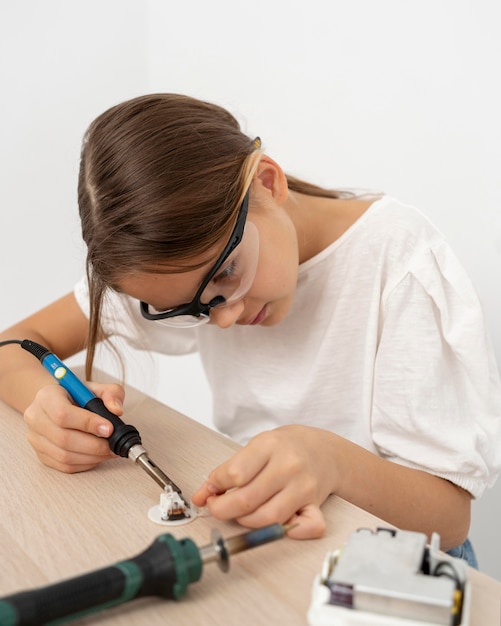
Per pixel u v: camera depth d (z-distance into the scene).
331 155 1.42
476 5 1.12
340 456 0.70
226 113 0.87
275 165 0.89
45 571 0.52
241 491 0.58
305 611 0.47
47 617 0.43
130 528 0.58
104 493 0.65
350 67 1.34
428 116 1.23
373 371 0.98
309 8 1.40
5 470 0.70
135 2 1.88
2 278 2.09
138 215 0.72
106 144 0.77
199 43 1.70
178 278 0.75
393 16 1.25
